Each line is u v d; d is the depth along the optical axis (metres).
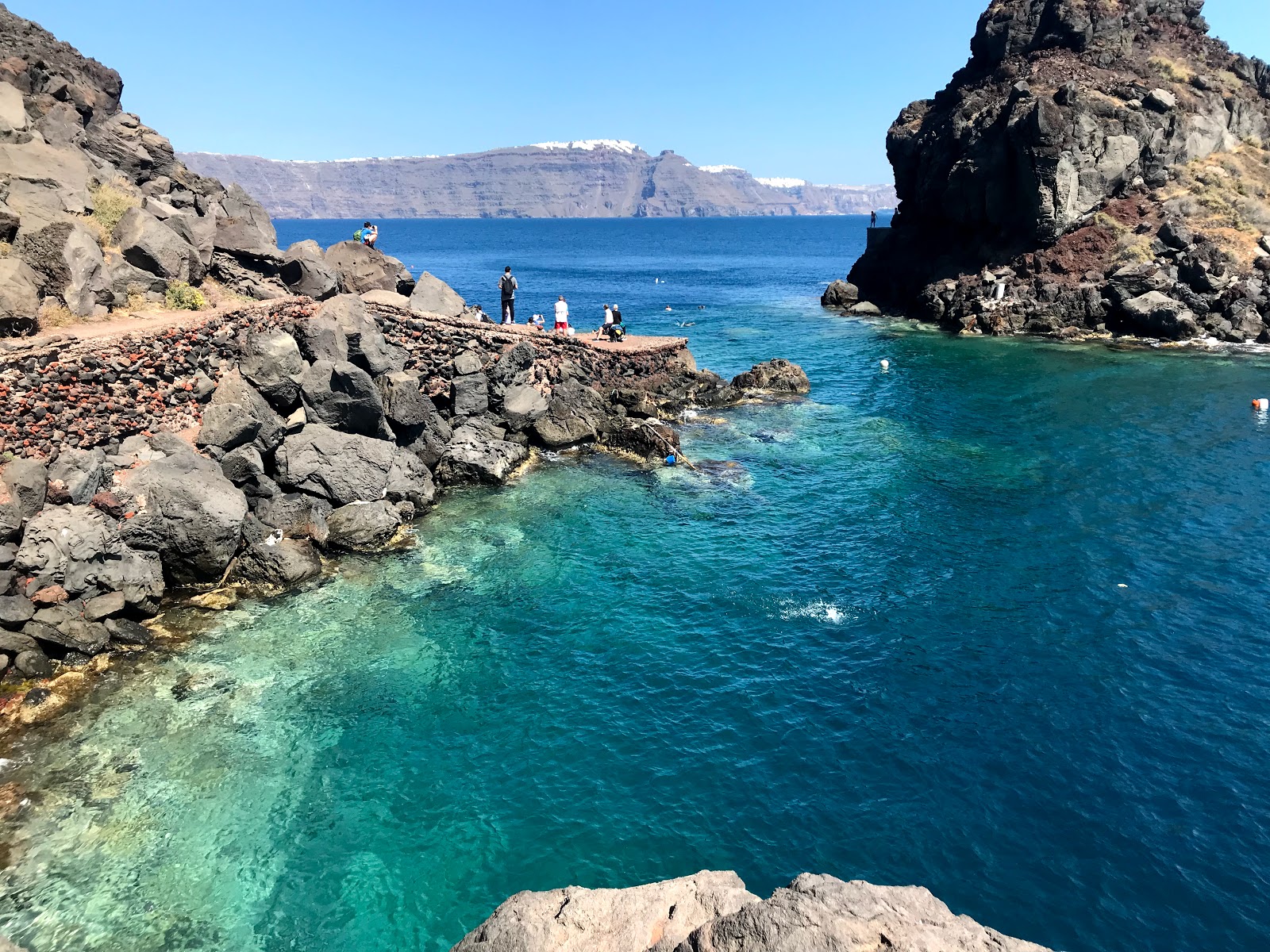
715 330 64.94
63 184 27.88
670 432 33.38
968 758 16.52
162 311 27.06
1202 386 44.00
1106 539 25.91
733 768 16.22
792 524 27.33
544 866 13.76
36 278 23.55
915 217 77.44
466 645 20.02
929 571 24.12
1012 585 23.27
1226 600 22.27
